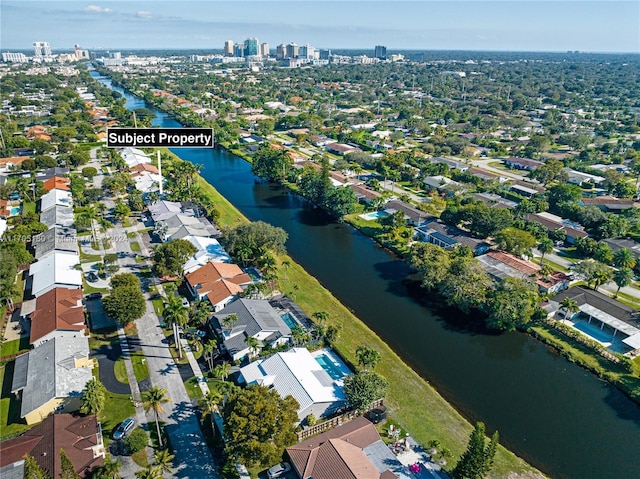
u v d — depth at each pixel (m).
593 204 184.12
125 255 137.50
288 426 69.38
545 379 95.00
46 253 131.25
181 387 87.19
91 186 193.75
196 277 120.94
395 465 70.44
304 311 113.94
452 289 115.81
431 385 92.69
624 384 91.75
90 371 86.75
